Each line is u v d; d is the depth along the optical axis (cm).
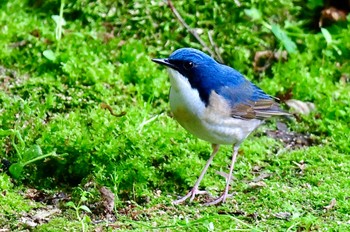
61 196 1112
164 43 1497
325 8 1583
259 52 1501
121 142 1179
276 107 1190
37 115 1260
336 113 1377
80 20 1531
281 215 1060
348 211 1068
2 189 1102
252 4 1533
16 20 1512
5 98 1274
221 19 1525
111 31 1520
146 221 1043
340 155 1249
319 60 1507
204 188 1152
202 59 1063
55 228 1000
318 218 1048
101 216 1060
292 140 1327
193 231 1001
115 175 1121
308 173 1189
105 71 1385
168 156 1194
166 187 1148
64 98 1312
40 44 1441
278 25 1515
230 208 1087
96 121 1216
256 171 1211
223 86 1083
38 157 1126
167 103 1370
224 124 1088
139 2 1534
